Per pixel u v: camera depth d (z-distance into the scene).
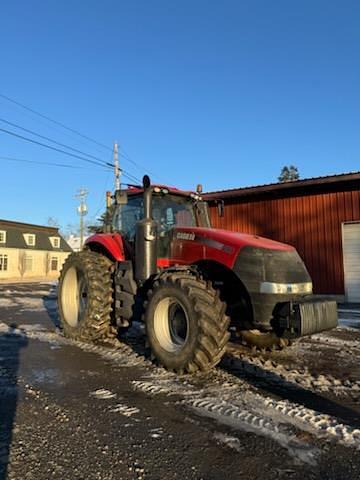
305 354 5.08
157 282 4.45
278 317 4.05
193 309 4.01
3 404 3.31
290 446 2.59
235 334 5.68
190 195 5.72
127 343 5.67
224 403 3.32
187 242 4.77
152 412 3.14
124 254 5.44
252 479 2.21
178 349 4.20
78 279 6.27
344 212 10.73
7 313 9.02
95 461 2.39
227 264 4.33
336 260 10.84
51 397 3.47
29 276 38.19
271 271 4.09
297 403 3.33
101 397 3.47
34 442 2.63
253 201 12.27
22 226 39.34
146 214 4.79
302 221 11.40
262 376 4.09
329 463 2.38
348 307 9.78
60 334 6.36
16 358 4.84
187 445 2.60
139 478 2.21
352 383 3.87
